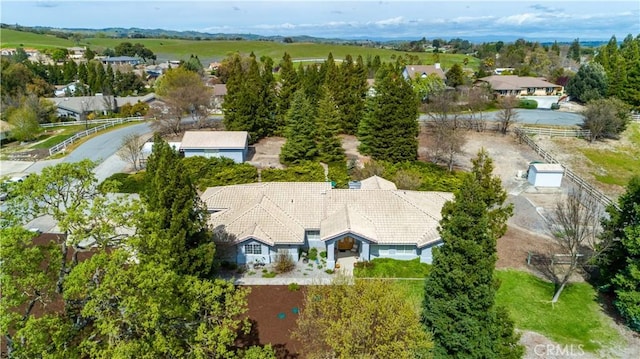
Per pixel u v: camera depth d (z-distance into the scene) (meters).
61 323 14.97
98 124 74.44
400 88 50.56
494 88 86.62
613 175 49.91
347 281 20.80
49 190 16.64
